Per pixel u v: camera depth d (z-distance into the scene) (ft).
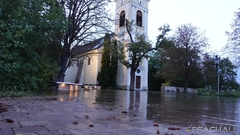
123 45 81.56
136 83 99.81
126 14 103.45
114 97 31.01
